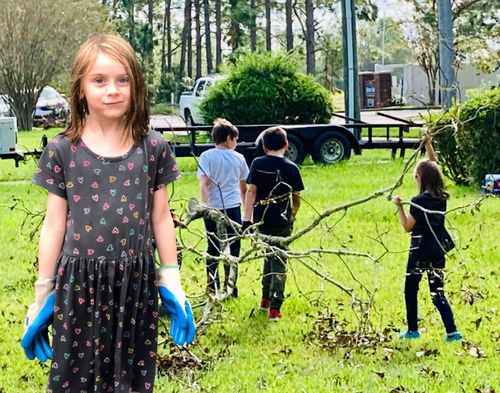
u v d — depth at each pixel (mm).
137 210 3930
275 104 21781
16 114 36812
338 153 19625
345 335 6523
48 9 36469
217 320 6949
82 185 3898
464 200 13508
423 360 6262
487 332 6828
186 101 29719
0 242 10867
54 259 3934
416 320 6762
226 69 22797
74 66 3914
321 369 6086
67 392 3961
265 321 7328
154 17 69875
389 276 8711
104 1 59656
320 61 66688
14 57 36344
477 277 7980
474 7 42094
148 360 4004
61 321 3908
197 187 15594
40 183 3930
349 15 22922
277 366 6160
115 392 3924
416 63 49531
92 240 3881
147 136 3988
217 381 5871
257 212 7539
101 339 3920
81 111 3947
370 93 44625
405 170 6461
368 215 12141
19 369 6207
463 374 5891
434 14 37656
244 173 8227
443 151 15539
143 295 3961
